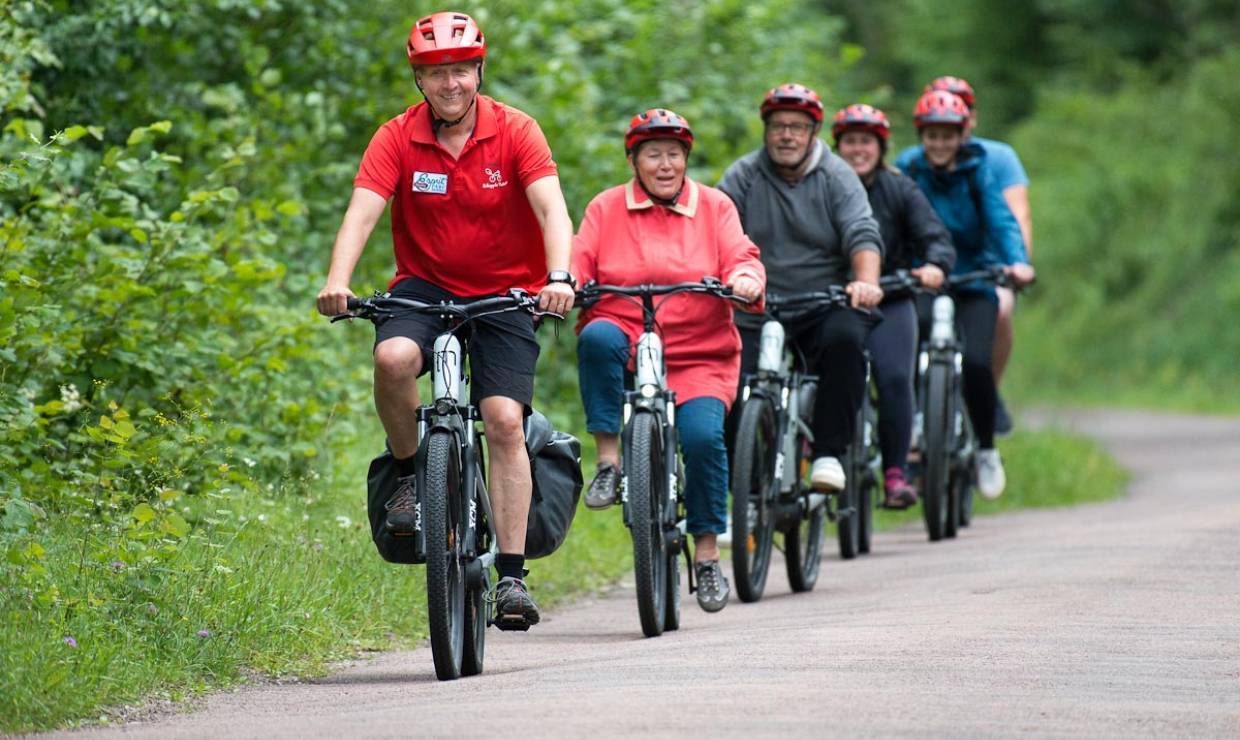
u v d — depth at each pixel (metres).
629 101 50.28
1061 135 140.50
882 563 33.56
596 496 25.59
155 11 37.56
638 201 26.52
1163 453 68.44
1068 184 134.62
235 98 38.88
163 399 28.61
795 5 56.69
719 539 28.02
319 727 17.45
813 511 30.53
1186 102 131.75
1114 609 24.59
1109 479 54.25
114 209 32.28
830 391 29.67
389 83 43.84
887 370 34.53
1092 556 31.23
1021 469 51.25
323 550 26.34
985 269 38.62
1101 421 91.38
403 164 21.28
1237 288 117.62
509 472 21.38
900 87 168.62
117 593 21.70
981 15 159.38
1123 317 124.94
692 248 26.33
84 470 27.78
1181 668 20.03
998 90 158.12
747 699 18.03
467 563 21.06
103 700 19.17
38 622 19.92
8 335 26.47
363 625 24.69
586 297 25.12
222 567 22.86
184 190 37.81
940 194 38.88
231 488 28.45
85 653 19.72
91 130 27.19
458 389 20.80
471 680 20.77
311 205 41.38
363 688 20.64
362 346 40.47
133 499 25.38
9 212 30.94
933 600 26.33
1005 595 26.30
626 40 50.78
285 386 32.59
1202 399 107.62
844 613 25.50
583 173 45.09
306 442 31.50
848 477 32.25
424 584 27.05
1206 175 127.56
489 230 21.36
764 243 30.42
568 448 22.47
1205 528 35.38
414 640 24.88
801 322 29.78
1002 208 38.53
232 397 31.67
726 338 26.39
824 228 30.23
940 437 37.31
